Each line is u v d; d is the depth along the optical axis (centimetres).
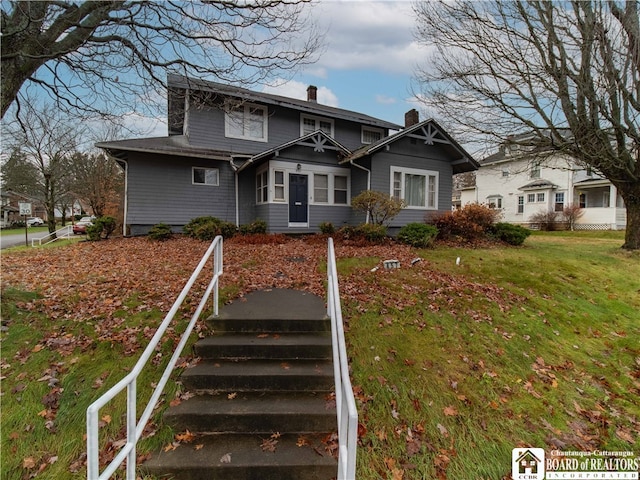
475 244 1041
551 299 563
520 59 851
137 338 380
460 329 436
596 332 479
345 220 1334
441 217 1116
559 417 316
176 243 1012
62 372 330
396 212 1073
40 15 435
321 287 546
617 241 1257
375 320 436
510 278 646
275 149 1158
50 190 1867
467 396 326
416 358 370
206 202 1294
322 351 352
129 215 1189
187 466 241
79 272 638
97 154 2161
